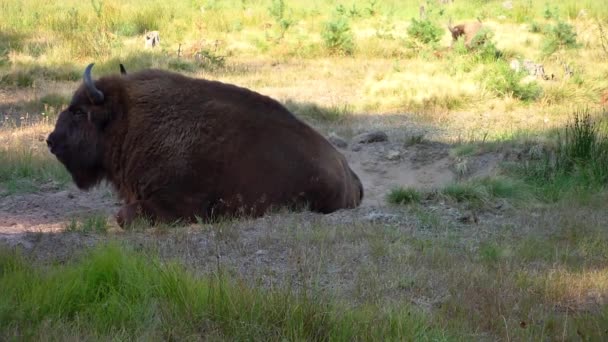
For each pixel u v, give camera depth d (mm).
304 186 10055
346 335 5973
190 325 6074
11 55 22797
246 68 22297
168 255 8078
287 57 24078
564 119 16422
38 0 31953
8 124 16188
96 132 10227
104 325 6082
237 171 9828
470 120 16703
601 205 10594
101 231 9242
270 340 5922
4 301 6262
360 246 8484
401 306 6641
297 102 17797
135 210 9680
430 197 10992
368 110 17750
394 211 10195
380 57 24109
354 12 31125
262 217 9797
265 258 8039
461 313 6660
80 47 23703
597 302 7082
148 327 6062
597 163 11945
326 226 9172
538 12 31562
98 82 10344
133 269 6793
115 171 10266
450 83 18672
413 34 25219
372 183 13078
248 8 32031
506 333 6246
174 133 9867
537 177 11984
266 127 10039
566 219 9836
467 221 9805
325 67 22422
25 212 10984
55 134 10320
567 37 24328
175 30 27516
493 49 21906
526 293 7227
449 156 13836
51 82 20312
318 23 29625
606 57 23031
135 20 28312
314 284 6637
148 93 10117
